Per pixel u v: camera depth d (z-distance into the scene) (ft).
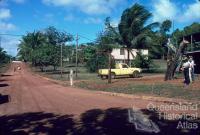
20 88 95.61
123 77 134.00
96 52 185.47
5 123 39.99
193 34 145.59
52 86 103.60
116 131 33.58
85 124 37.65
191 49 142.61
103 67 179.11
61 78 142.41
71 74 105.29
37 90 87.40
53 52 219.61
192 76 75.72
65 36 228.22
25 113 47.24
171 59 88.63
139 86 78.02
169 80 86.17
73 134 33.04
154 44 191.83
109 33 187.01
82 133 33.32
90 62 188.44
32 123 39.42
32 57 258.37
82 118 41.55
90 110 47.96
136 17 181.06
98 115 43.42
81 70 214.69
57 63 220.23
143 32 183.11
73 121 39.75
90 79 128.88
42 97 68.28
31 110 49.96
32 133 34.06
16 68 300.61
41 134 33.47
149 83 82.84
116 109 48.08
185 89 65.10
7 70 291.38
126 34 182.50
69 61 272.72
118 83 92.38
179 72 114.01
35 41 336.70
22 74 215.31
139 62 192.75
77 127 36.22
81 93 76.59
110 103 55.42
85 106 52.44
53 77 154.30
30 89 91.25
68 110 48.67
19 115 45.62
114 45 182.60
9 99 65.21
